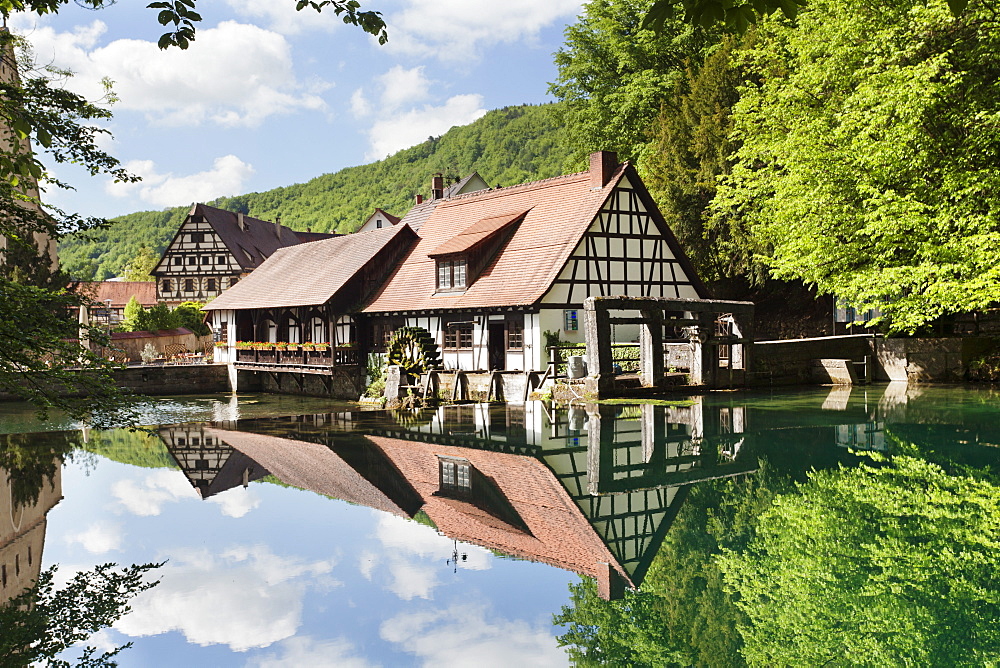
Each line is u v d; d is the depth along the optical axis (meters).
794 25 23.98
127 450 13.55
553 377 20.31
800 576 5.99
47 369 10.00
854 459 10.23
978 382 20.62
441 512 8.59
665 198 30.91
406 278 27.56
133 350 43.19
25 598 6.00
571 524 7.80
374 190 160.62
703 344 19.84
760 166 29.09
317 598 5.93
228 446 13.85
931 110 18.41
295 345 29.30
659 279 24.95
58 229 11.25
